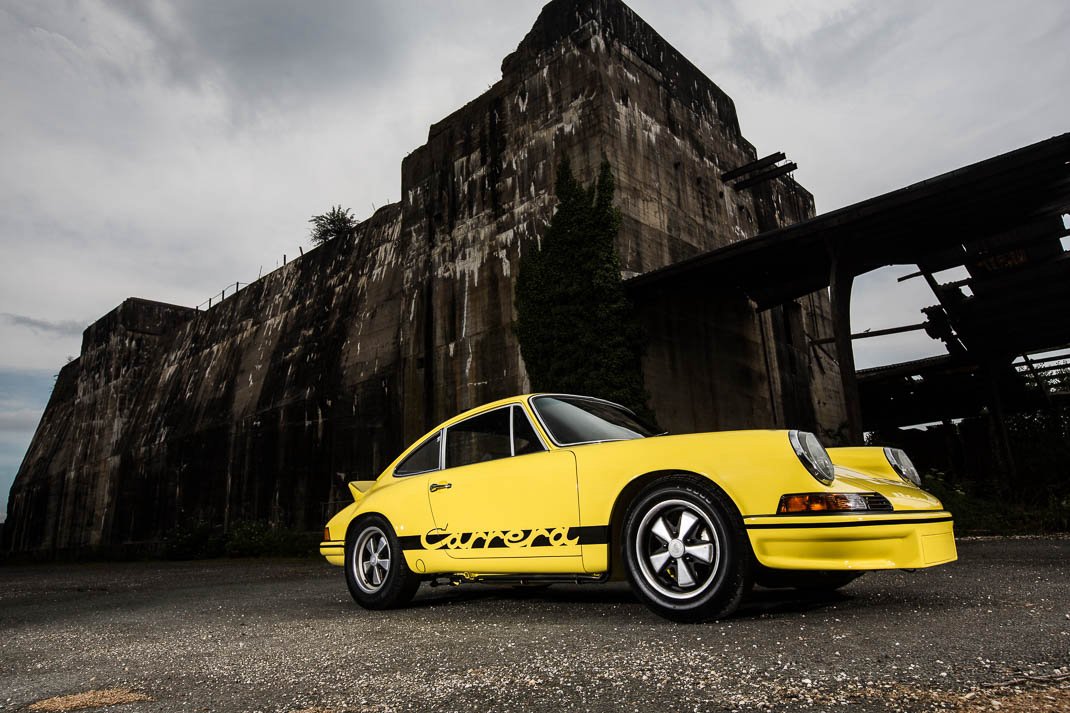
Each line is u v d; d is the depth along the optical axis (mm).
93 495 40188
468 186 20188
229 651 2979
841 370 12312
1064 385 20812
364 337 23609
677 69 20781
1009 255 13859
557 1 19000
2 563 44281
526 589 5027
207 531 24453
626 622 3078
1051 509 9289
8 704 2246
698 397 16594
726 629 2719
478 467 3906
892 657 2113
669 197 18438
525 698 1917
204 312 38656
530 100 18953
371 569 4480
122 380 42156
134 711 2053
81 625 4426
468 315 19000
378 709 1913
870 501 2770
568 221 16344
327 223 32469
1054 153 9680
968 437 18016
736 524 2828
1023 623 2568
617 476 3246
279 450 26297
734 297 19141
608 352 14883
